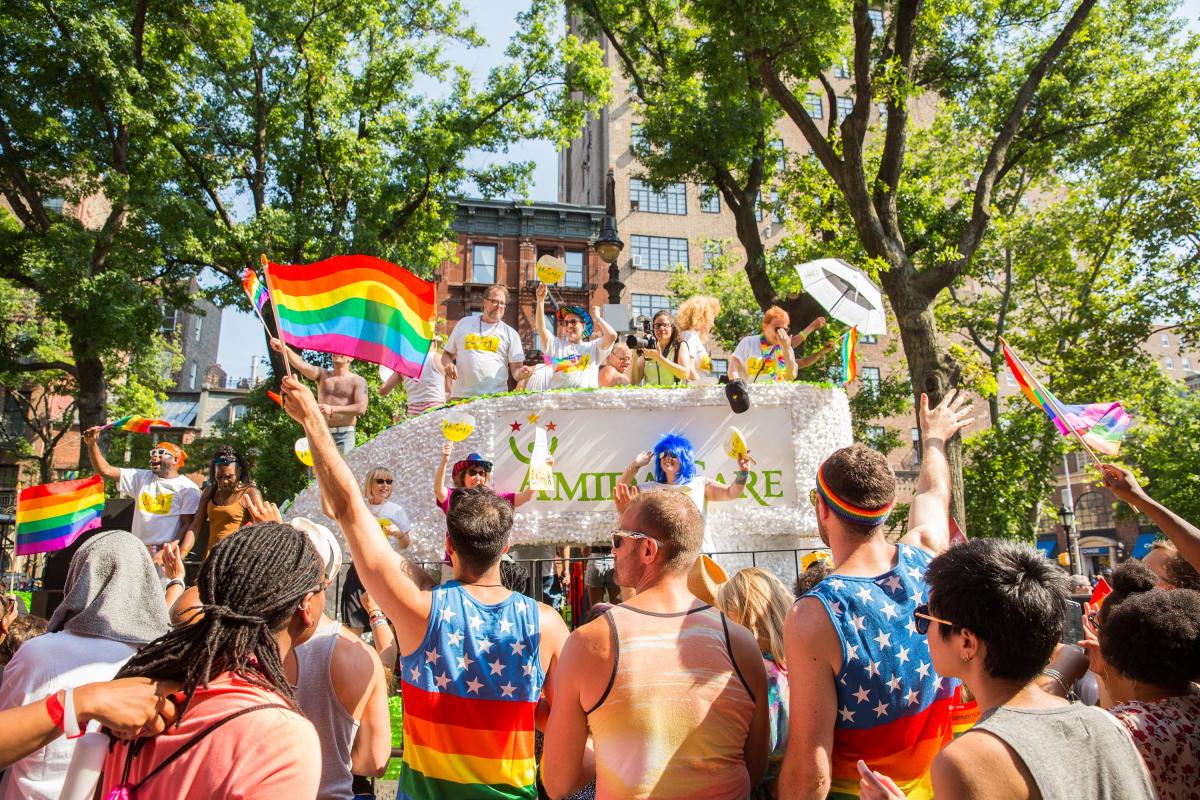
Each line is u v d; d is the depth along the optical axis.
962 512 12.59
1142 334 23.20
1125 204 23.17
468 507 2.94
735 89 14.68
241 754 1.71
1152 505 3.28
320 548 2.88
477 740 2.66
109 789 1.71
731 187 18.55
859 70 14.12
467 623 2.73
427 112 21.61
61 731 1.67
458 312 38.31
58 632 2.91
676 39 19.31
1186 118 19.97
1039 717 1.88
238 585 1.88
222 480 7.15
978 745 1.80
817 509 2.69
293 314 3.66
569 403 8.50
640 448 8.38
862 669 2.34
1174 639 2.45
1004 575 1.97
